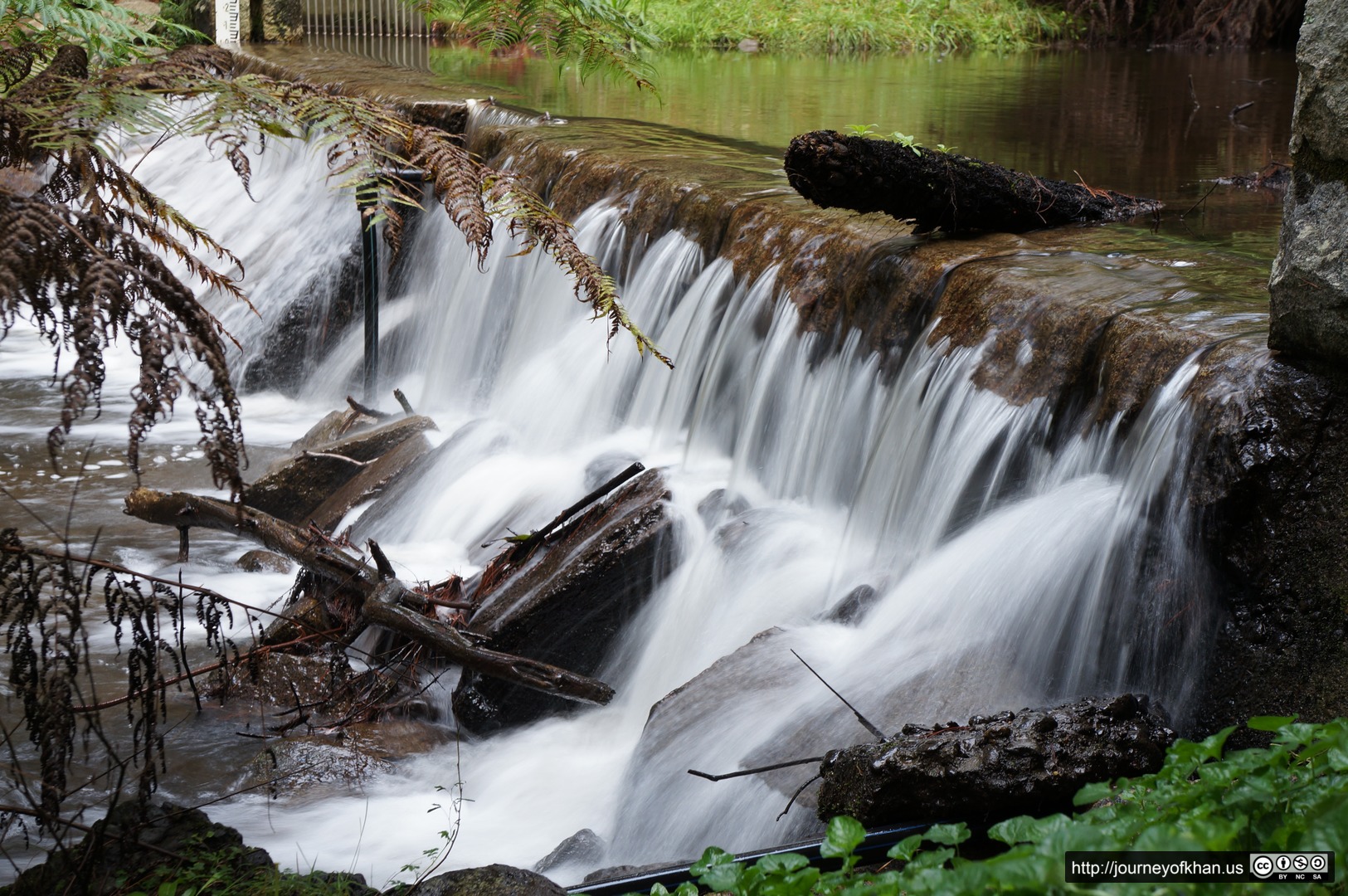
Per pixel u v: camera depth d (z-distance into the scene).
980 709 4.29
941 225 6.37
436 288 9.71
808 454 6.20
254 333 10.47
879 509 5.58
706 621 5.59
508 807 4.97
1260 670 3.86
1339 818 2.25
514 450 7.71
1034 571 4.55
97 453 8.59
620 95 13.14
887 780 3.61
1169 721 4.01
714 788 4.39
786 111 12.27
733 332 6.88
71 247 2.50
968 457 5.18
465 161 3.07
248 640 6.06
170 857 3.75
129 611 3.50
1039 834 2.45
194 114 2.85
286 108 2.87
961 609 4.71
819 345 6.33
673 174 8.12
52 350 10.79
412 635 5.46
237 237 11.88
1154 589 4.17
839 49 22.50
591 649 5.74
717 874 2.64
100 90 2.71
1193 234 6.68
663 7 22.95
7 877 4.20
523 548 6.12
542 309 8.53
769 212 7.04
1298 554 3.82
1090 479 4.64
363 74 13.08
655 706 4.84
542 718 5.52
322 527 7.37
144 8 16.59
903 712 4.35
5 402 9.50
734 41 22.70
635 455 7.12
